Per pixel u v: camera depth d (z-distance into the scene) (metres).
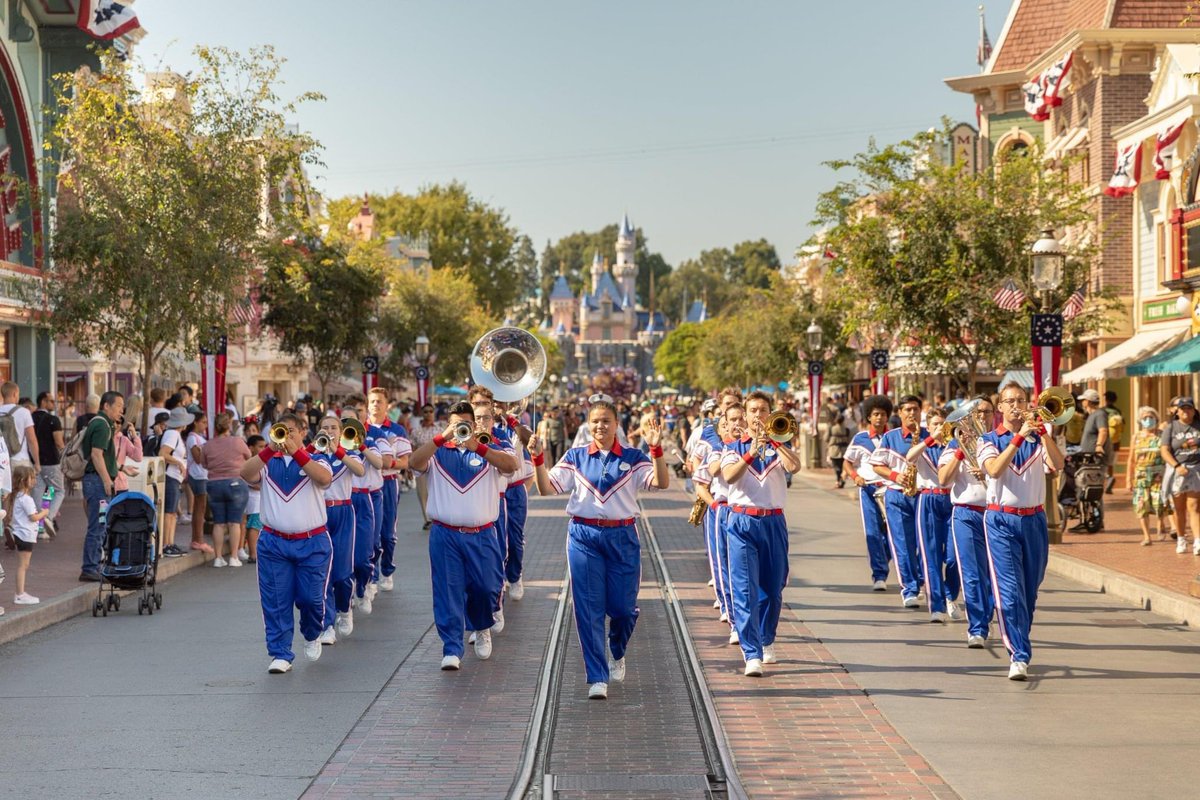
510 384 12.02
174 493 18.17
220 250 22.72
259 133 23.86
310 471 10.77
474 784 7.40
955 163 28.72
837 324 49.00
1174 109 27.36
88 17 26.89
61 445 20.39
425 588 15.80
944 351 28.81
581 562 9.76
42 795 7.24
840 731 8.61
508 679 10.33
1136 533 21.14
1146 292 31.28
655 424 9.92
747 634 10.42
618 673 10.21
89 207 22.34
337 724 8.87
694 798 7.15
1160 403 31.03
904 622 13.01
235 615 13.85
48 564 17.12
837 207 28.59
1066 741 8.34
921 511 13.02
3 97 26.03
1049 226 28.09
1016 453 10.41
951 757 7.95
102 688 10.12
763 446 10.58
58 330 22.77
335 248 42.44
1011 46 40.53
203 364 24.98
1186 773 7.59
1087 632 12.62
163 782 7.48
